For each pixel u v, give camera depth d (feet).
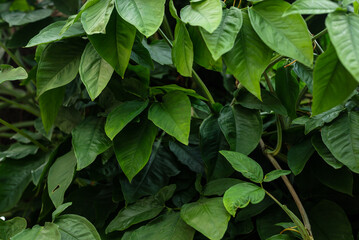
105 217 3.20
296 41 1.94
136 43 2.77
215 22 1.93
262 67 2.10
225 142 2.94
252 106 2.88
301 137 2.99
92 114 3.52
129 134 2.80
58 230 2.46
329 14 1.68
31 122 5.11
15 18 4.30
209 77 4.39
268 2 2.10
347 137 2.48
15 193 3.44
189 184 3.26
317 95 1.86
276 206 2.97
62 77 2.77
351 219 3.21
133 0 2.19
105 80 2.46
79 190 3.50
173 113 2.60
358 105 2.62
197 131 3.40
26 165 3.63
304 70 2.75
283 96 2.94
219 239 2.33
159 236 2.67
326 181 2.80
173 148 3.26
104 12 2.18
